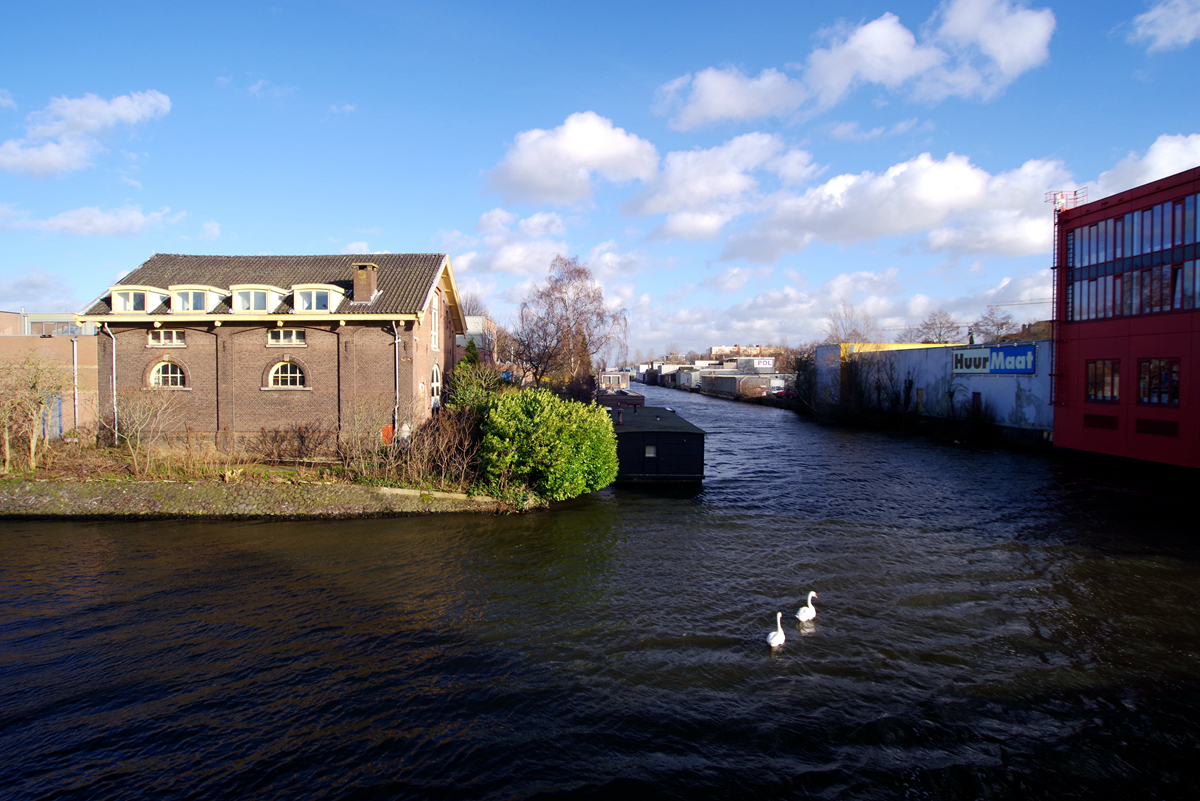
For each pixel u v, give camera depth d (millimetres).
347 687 7969
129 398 20703
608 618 10008
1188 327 20656
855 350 46375
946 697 7707
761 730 7035
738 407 59781
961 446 31094
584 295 39594
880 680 8109
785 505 17828
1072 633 9422
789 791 6062
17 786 6102
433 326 24859
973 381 33812
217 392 21188
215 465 18359
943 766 6422
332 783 6164
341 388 20953
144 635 9422
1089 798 5973
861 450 29844
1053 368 27094
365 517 16109
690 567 12398
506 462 16906
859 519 16234
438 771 6348
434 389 25016
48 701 7641
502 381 32562
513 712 7410
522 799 5945
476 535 14555
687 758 6570
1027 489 20016
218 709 7465
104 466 17906
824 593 11039
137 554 13164
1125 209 23297
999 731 7016
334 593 11070
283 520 15812
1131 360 23125
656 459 20531
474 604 10578
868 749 6703
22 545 13758
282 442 20828
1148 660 8602
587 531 14922
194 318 20672
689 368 107375
